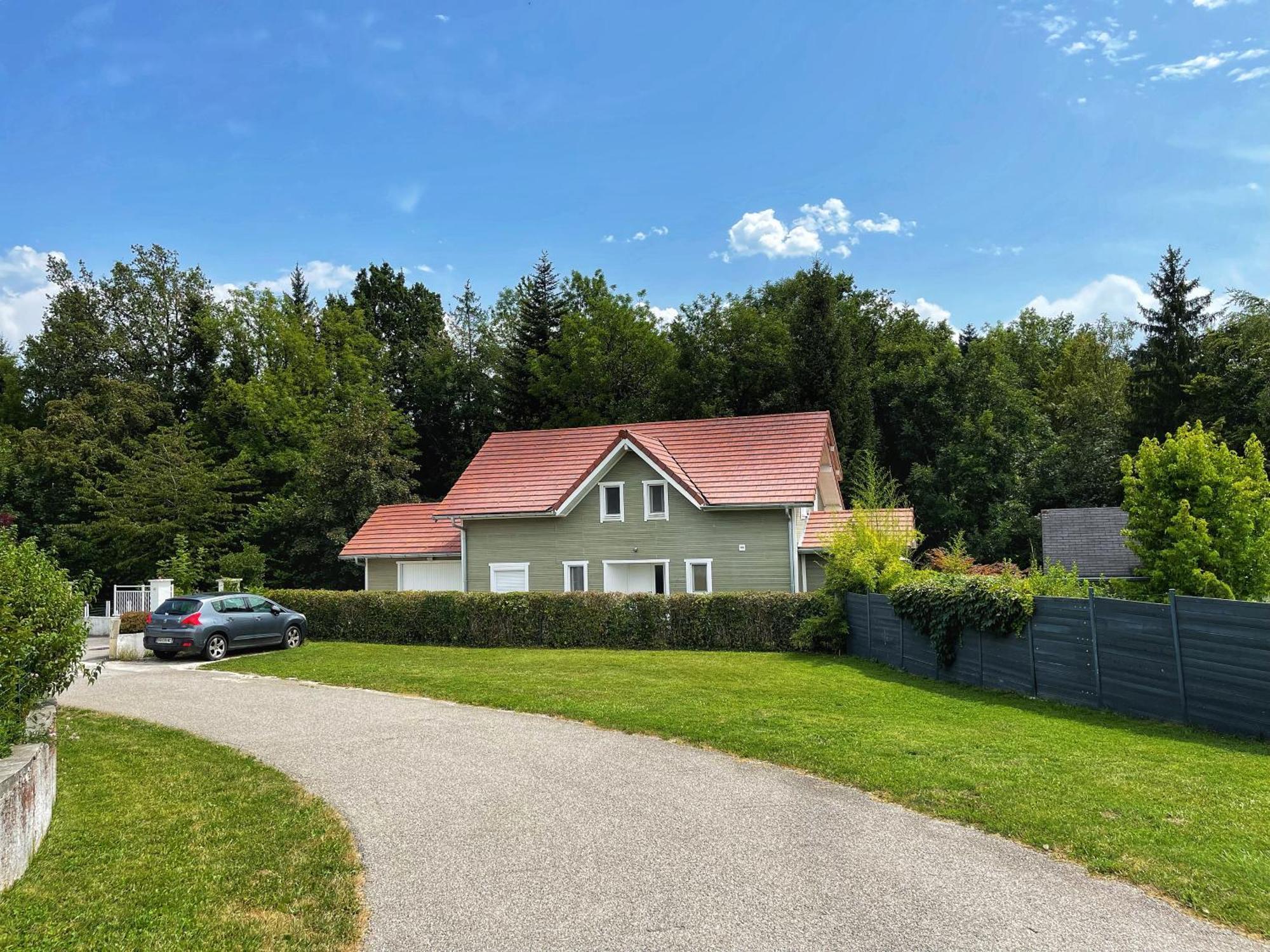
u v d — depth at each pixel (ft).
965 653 52.85
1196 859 20.80
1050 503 155.22
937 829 24.20
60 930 17.93
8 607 25.17
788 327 153.48
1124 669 41.63
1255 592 54.90
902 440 163.32
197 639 69.36
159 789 29.73
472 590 95.40
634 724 39.96
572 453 103.30
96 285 171.22
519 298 199.93
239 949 17.20
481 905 19.38
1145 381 150.10
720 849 22.85
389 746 36.70
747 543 87.25
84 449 134.92
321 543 120.37
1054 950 16.56
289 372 160.35
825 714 41.83
